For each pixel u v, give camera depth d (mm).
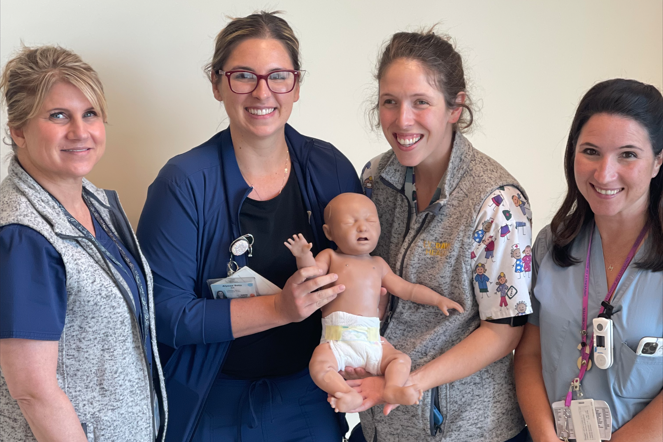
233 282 1557
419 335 1618
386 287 1616
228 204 1562
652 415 1333
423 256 1583
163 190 1521
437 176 1613
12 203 1177
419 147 1505
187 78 1984
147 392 1383
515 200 1494
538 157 2537
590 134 1345
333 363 1516
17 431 1225
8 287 1102
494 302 1498
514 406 1649
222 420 1626
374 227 1591
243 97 1484
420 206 1671
